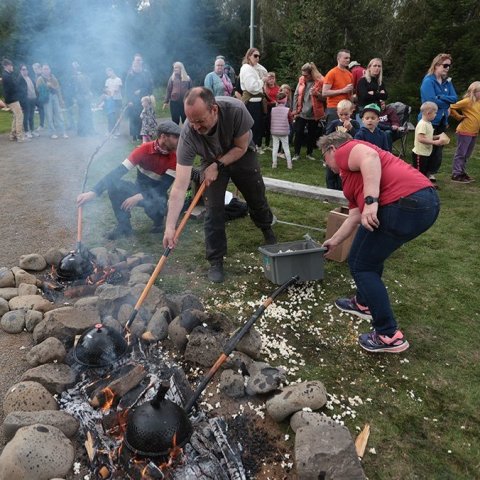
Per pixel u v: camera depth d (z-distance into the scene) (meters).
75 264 3.48
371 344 2.98
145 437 1.90
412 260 4.39
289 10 18.69
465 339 3.18
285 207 5.75
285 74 15.43
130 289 3.21
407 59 12.67
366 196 2.51
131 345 2.74
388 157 2.65
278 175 7.32
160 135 4.23
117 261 3.88
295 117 8.34
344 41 14.35
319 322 3.30
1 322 2.98
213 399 2.50
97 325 2.55
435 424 2.43
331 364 2.87
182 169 3.13
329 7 14.00
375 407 2.53
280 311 3.39
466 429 2.40
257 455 2.18
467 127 6.95
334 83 7.32
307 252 3.60
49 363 2.55
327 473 1.93
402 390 2.67
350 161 2.61
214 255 3.79
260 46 22.02
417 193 2.55
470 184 7.09
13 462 1.86
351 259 2.88
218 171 3.38
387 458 2.21
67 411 2.28
